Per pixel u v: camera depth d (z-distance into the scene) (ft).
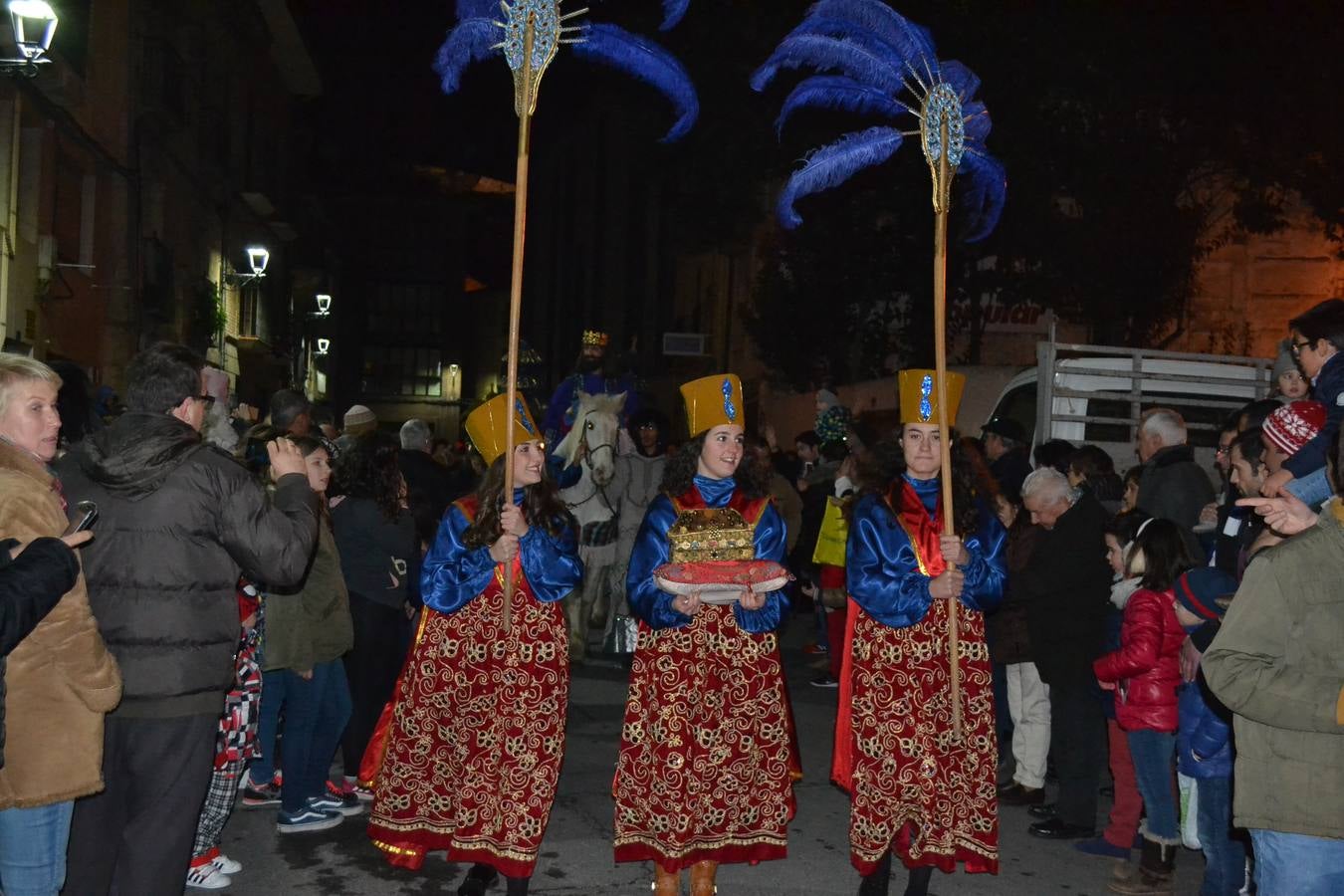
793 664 36.65
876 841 15.64
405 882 17.28
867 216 63.21
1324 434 13.75
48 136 51.62
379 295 190.60
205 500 12.37
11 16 37.29
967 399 44.09
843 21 16.75
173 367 12.76
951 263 62.23
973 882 17.97
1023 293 60.54
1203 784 16.02
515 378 15.85
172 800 12.23
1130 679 17.54
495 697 15.92
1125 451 36.14
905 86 17.01
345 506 20.93
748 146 60.39
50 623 11.09
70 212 56.59
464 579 16.17
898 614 15.67
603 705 29.04
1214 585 15.25
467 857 15.75
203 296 77.25
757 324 73.31
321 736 19.43
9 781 10.96
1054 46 54.54
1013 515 21.99
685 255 113.29
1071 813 20.01
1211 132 56.08
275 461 13.65
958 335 68.23
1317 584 10.16
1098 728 19.99
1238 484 16.07
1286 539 10.73
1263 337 69.41
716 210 72.28
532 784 15.60
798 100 16.99
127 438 12.35
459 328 194.08
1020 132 54.95
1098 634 19.80
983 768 15.84
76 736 11.21
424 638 16.61
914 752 15.64
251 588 16.65
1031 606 20.30
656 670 15.61
